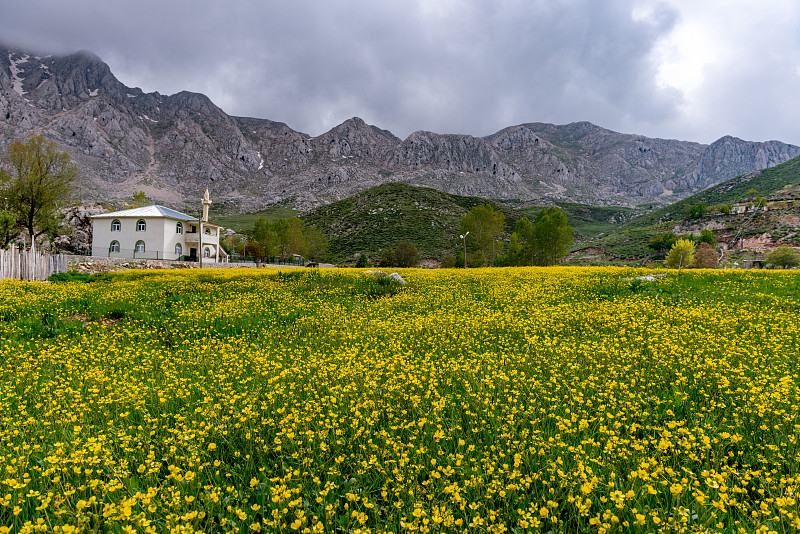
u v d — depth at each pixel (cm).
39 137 5062
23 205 5097
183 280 2611
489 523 353
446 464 440
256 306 1641
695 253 9000
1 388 682
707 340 913
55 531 311
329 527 354
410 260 10162
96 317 1506
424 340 1034
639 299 1641
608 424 516
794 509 335
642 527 335
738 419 518
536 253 8781
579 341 975
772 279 2136
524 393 636
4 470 409
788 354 826
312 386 688
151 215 6275
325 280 2494
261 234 10331
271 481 409
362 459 440
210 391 682
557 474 395
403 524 329
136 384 719
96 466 420
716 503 325
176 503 360
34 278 2788
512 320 1225
